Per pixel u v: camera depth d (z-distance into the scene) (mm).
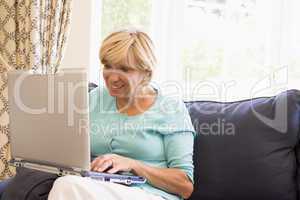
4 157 2098
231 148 1493
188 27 2404
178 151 1382
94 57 2348
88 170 1162
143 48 1407
